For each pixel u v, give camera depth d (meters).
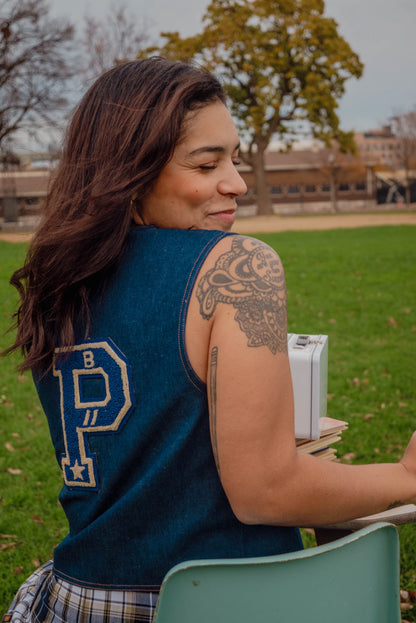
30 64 28.09
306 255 17.66
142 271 0.94
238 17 42.62
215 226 1.01
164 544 0.91
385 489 0.93
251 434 0.84
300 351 1.37
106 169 0.97
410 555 3.06
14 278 1.08
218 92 1.00
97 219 0.93
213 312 0.88
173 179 0.98
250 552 0.93
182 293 0.90
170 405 0.89
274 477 0.84
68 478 0.98
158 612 0.85
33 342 1.02
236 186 0.99
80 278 0.94
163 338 0.90
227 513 0.92
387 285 12.13
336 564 0.89
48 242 0.97
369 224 34.12
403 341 7.86
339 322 9.07
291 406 0.88
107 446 0.94
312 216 47.84
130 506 0.91
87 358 0.96
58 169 1.05
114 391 0.93
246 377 0.84
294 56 44.69
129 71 1.01
